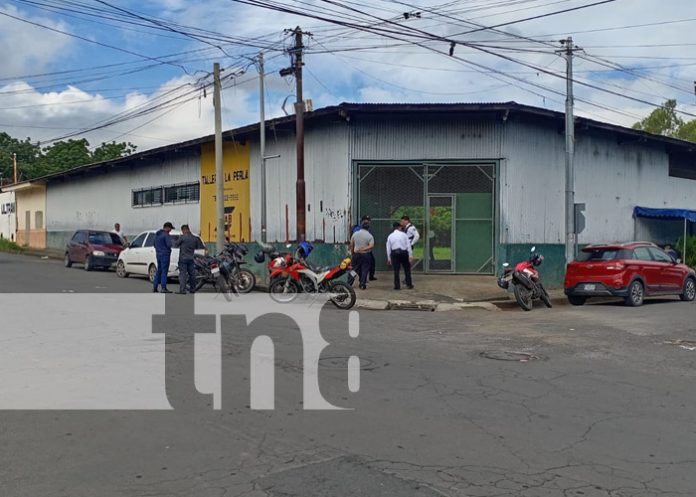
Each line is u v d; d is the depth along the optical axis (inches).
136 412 261.6
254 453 217.9
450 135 821.9
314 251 845.2
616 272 661.9
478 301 675.4
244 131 956.6
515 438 234.8
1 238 1795.0
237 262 712.4
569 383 317.7
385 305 636.1
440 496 184.9
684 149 1107.3
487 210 825.5
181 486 191.6
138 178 1314.0
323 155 856.9
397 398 284.4
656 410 273.1
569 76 784.9
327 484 192.7
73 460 211.8
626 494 187.6
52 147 2714.1
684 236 1065.5
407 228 754.8
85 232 1054.4
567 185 786.8
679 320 550.3
